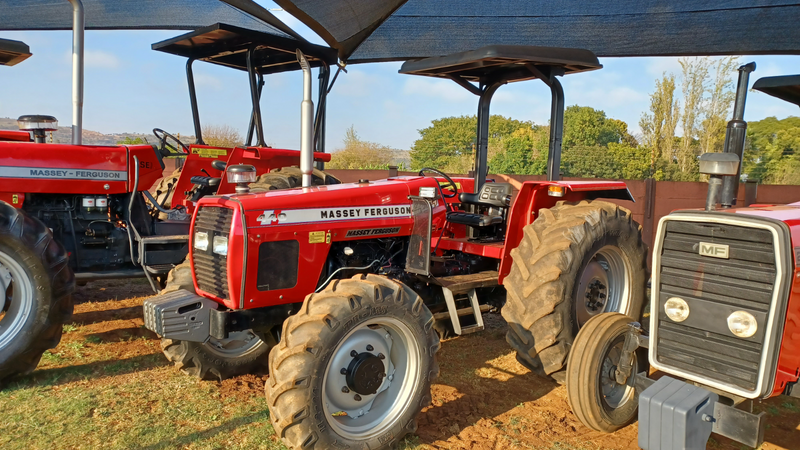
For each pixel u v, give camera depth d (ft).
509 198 13.62
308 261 9.59
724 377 7.45
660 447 6.91
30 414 9.58
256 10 22.66
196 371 11.12
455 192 14.06
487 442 9.18
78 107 15.16
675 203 24.75
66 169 14.70
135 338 14.08
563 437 9.48
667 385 7.23
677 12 21.88
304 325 8.00
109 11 24.99
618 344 9.42
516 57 11.89
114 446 8.54
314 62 22.58
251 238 8.87
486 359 13.46
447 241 13.29
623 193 13.64
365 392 8.46
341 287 8.53
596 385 9.06
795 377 7.36
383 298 8.54
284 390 7.67
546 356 10.59
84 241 15.24
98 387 10.91
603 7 22.88
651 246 24.71
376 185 10.61
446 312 11.31
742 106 13.75
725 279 7.30
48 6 24.22
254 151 20.40
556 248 10.78
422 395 9.00
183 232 16.83
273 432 9.17
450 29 26.04
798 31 20.61
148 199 16.75
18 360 10.87
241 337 11.78
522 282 10.93
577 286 10.91
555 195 11.98
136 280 20.99
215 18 25.99
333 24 22.54
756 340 7.02
